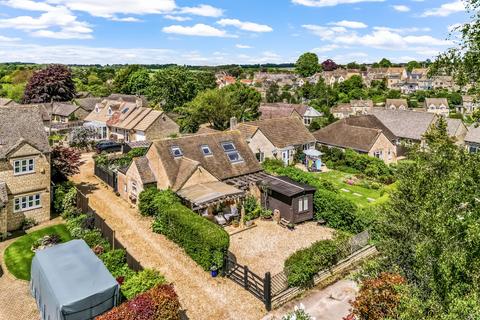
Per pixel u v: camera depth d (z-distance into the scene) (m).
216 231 25.09
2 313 20.14
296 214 33.41
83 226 30.12
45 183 33.06
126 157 54.41
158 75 107.56
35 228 31.61
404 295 13.71
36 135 33.22
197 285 23.09
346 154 58.00
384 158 61.41
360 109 124.88
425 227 15.20
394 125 77.38
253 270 25.23
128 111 74.69
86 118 84.12
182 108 91.50
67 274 18.70
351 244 26.39
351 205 31.81
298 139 59.09
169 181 34.16
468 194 13.91
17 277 23.83
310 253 23.72
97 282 18.27
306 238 30.70
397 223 17.56
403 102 134.00
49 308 17.69
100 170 46.03
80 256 20.53
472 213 13.45
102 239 27.42
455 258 12.41
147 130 65.88
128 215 34.44
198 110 74.44
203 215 32.03
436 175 17.33
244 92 85.06
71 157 37.97
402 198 18.50
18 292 22.19
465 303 11.11
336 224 32.62
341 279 24.42
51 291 17.45
